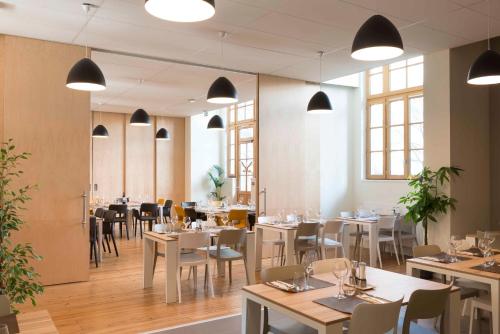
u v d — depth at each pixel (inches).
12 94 204.7
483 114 245.9
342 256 258.4
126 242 346.9
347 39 216.4
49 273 211.3
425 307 98.0
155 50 233.5
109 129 454.6
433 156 240.2
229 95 212.7
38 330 101.3
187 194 489.1
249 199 454.6
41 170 209.9
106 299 189.8
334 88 332.8
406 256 292.2
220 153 500.7
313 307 94.3
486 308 130.9
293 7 175.9
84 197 219.6
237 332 151.7
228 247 223.6
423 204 234.4
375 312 88.8
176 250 187.8
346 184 338.0
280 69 274.4
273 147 289.3
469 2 170.7
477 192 241.8
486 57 154.4
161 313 171.5
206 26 197.0
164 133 435.2
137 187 466.9
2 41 204.1
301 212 299.0
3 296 99.0
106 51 234.1
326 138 329.4
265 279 117.0
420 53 240.7
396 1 169.6
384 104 319.6
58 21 188.7
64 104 215.9
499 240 196.5
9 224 147.7
